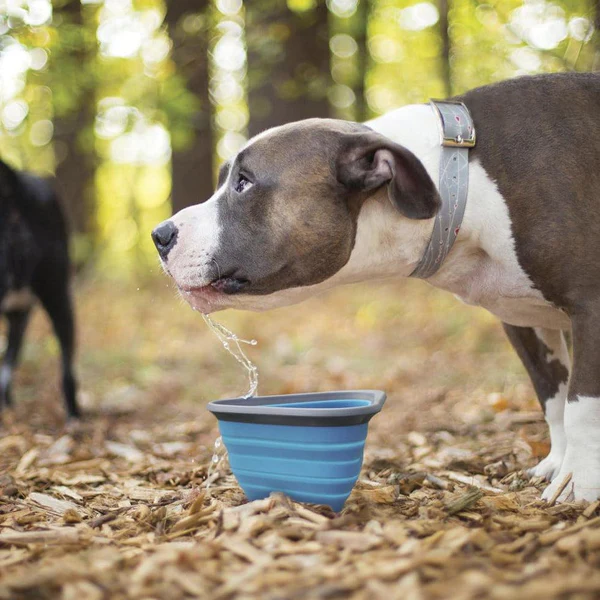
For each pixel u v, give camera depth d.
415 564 0.82
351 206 1.06
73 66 2.24
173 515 1.05
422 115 1.10
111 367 2.48
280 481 1.02
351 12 3.38
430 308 2.98
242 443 1.03
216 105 3.91
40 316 3.23
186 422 1.77
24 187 1.81
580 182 1.06
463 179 1.07
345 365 2.39
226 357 2.58
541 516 1.00
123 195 5.79
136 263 4.30
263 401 1.10
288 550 0.88
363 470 1.27
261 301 1.09
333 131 1.05
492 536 0.92
